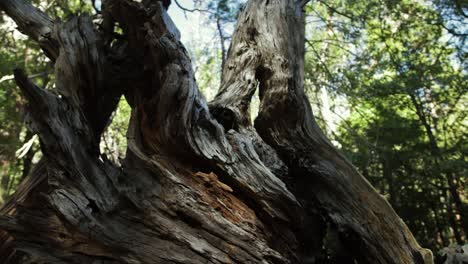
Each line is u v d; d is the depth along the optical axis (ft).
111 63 17.95
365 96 52.16
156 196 15.16
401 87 50.72
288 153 19.42
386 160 54.13
